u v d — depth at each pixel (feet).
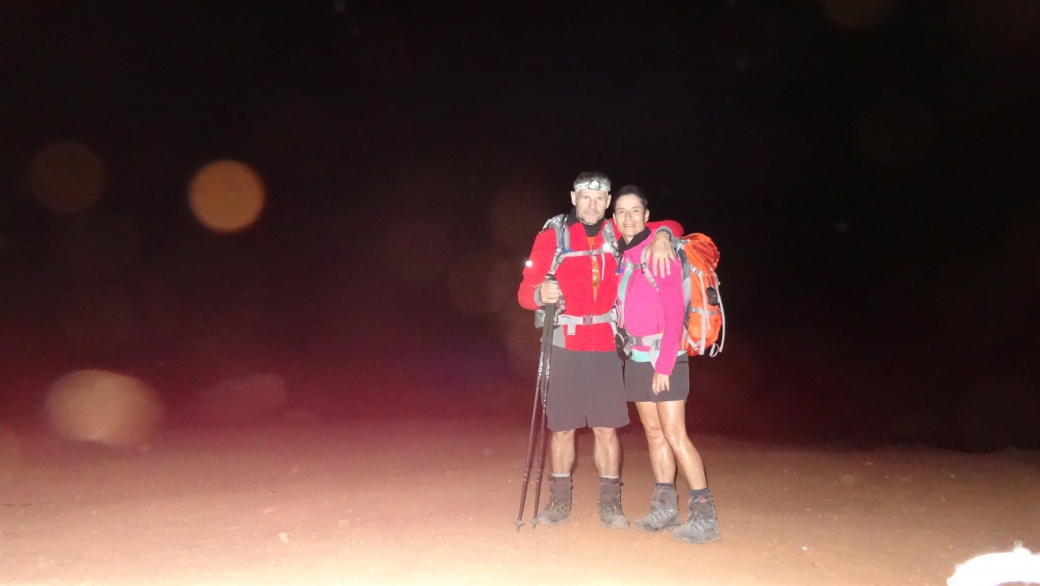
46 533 15.99
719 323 15.38
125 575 13.37
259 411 37.70
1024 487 19.71
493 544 15.06
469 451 26.25
